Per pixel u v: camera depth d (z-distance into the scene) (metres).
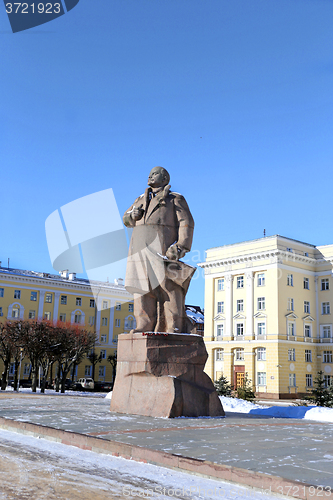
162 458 4.93
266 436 6.38
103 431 6.37
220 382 24.55
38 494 3.88
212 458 4.79
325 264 47.97
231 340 47.88
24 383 44.12
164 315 9.60
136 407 8.93
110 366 55.50
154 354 8.95
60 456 5.30
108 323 55.22
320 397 21.81
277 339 44.19
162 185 10.17
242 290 48.16
